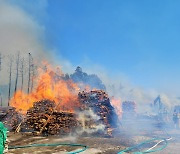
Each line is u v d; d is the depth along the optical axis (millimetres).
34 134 19844
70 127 20578
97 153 13602
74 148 14898
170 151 14906
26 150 14008
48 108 21266
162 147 16062
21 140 17375
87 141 17594
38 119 20875
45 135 19844
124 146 16125
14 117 22359
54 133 20203
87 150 14289
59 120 20625
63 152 13617
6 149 10117
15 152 13383
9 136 18844
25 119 21953
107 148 15094
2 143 8953
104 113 21438
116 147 15594
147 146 16703
